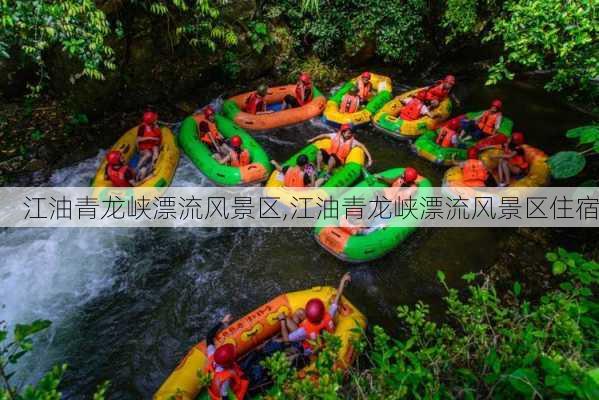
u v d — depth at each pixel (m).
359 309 5.30
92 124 7.46
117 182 6.21
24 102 7.43
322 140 7.50
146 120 6.82
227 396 3.77
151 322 5.11
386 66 10.05
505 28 5.67
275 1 8.98
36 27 5.03
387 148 8.00
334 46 9.62
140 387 4.51
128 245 5.98
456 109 9.18
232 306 5.32
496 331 3.25
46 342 4.80
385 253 5.93
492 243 6.19
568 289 2.98
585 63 5.22
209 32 7.89
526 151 7.37
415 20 9.18
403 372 2.46
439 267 5.87
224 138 7.53
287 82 9.44
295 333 4.21
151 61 7.49
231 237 6.18
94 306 5.21
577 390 1.89
